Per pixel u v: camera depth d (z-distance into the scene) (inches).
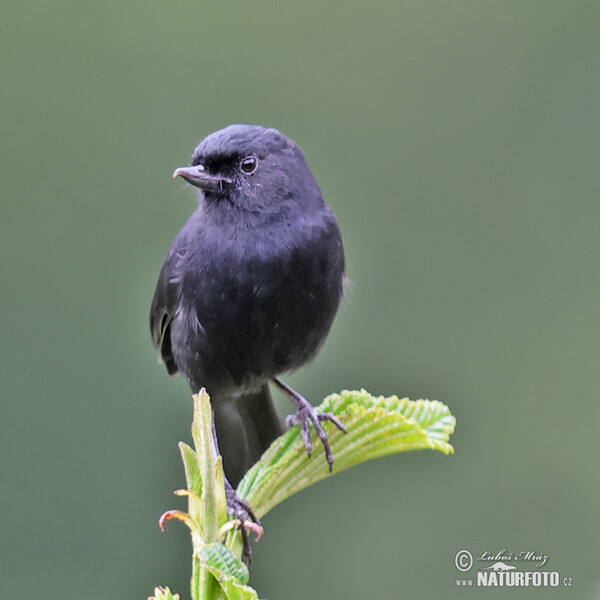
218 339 399.9
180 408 479.5
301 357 410.6
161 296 430.0
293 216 390.9
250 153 388.8
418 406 218.2
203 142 395.9
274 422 425.4
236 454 421.4
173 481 467.8
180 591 449.4
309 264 389.7
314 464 210.2
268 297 388.5
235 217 390.0
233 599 175.6
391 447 210.2
